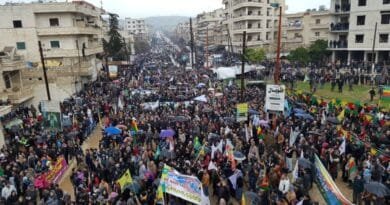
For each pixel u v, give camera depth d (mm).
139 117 24312
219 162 15977
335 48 59875
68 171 18906
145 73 51656
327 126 20656
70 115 25469
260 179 14055
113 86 39281
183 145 17984
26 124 23953
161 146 18047
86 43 51719
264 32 77438
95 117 28156
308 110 25453
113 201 12711
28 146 19062
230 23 87062
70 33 46438
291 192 12672
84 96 34438
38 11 45250
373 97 34219
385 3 52062
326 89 40312
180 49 134250
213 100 29688
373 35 54188
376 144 18172
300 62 59812
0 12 44844
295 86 42812
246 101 29359
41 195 14445
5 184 13859
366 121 21828
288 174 15781
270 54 72875
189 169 14773
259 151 18391
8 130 22516
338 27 59500
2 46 45781
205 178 14664
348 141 17906
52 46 47156
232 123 21984
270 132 19734
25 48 46125
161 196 12828
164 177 13148
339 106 25469
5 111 24797
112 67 48156
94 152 17188
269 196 13266
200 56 82750
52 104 22297
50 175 15812
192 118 23578
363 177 14039
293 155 17453
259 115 23688
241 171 15172
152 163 15602
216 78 43500
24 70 37031
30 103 35531
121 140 19672
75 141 20375
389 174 14172
